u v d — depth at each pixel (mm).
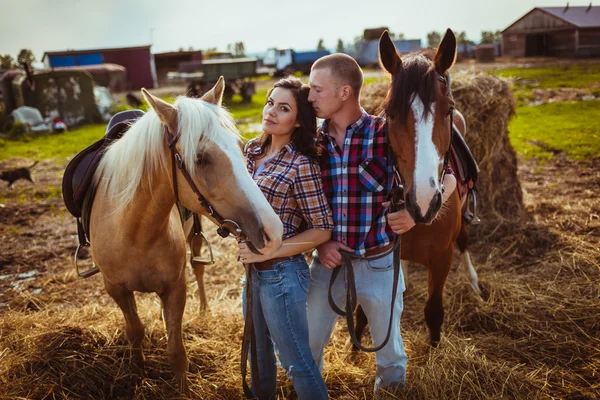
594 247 4316
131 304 2631
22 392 2547
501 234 4824
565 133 9750
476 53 34875
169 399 2594
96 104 17406
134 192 2131
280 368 2791
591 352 2912
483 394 2457
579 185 6406
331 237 2150
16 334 3016
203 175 1824
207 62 21297
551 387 2607
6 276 4613
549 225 4957
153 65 35438
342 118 2107
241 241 1938
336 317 2318
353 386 2686
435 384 2504
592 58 33031
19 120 15242
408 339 3137
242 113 16875
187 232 3129
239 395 2656
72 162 2637
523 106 13680
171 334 2477
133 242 2301
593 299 3469
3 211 6762
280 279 1977
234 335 3223
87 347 2939
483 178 5004
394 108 2002
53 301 4031
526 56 39250
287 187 1973
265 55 40656
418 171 1948
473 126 4840
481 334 3264
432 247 2732
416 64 2051
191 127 1822
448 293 3785
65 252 5234
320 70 1996
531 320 3312
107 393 2717
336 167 2100
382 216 2133
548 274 3963
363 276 2141
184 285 2523
